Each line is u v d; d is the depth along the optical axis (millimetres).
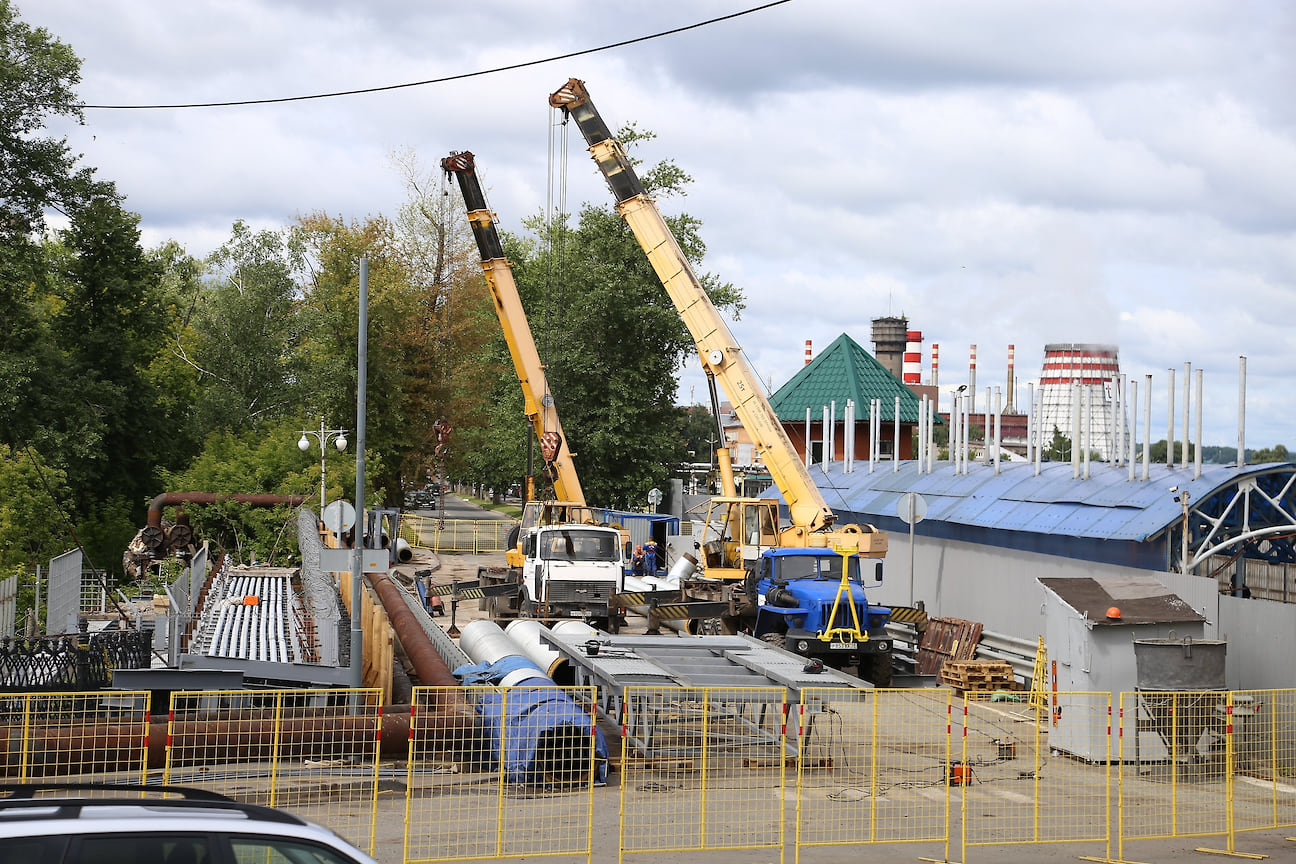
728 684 16719
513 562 32750
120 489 46219
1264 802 14984
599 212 57500
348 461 50375
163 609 21703
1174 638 17156
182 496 40375
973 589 26547
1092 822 13828
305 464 46625
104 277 45969
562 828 12945
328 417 60562
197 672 15836
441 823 12984
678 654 19078
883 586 31328
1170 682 16547
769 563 24125
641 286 56375
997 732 18969
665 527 46781
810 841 12734
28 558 34688
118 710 14977
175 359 63531
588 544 28562
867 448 58906
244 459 46750
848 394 58531
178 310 65438
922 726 19312
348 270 64688
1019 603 24578
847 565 22297
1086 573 22516
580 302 55125
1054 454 50562
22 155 41719
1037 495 25297
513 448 55656
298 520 34969
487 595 29734
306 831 6383
